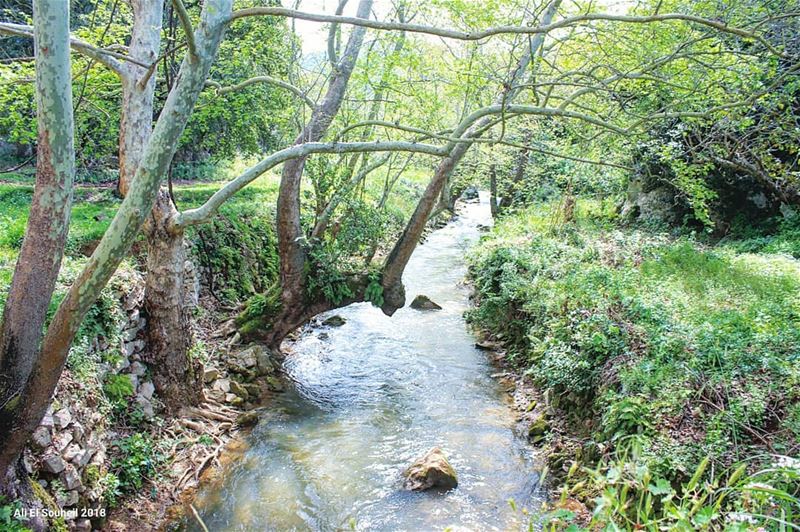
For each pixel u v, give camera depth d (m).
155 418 6.61
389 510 5.82
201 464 6.36
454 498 6.02
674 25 6.86
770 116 9.35
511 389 8.92
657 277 9.12
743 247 12.09
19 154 15.95
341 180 9.73
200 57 3.95
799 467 2.94
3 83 6.14
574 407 7.19
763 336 5.96
